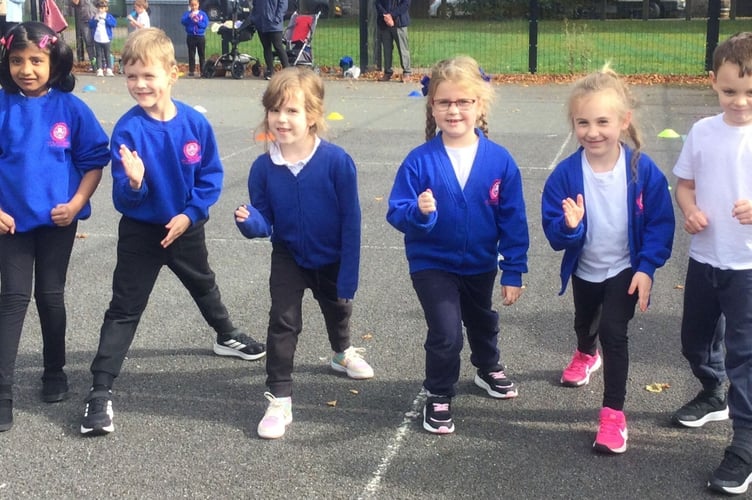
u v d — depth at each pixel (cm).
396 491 254
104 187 652
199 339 373
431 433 289
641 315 388
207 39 1784
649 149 732
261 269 463
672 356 346
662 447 279
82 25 1405
